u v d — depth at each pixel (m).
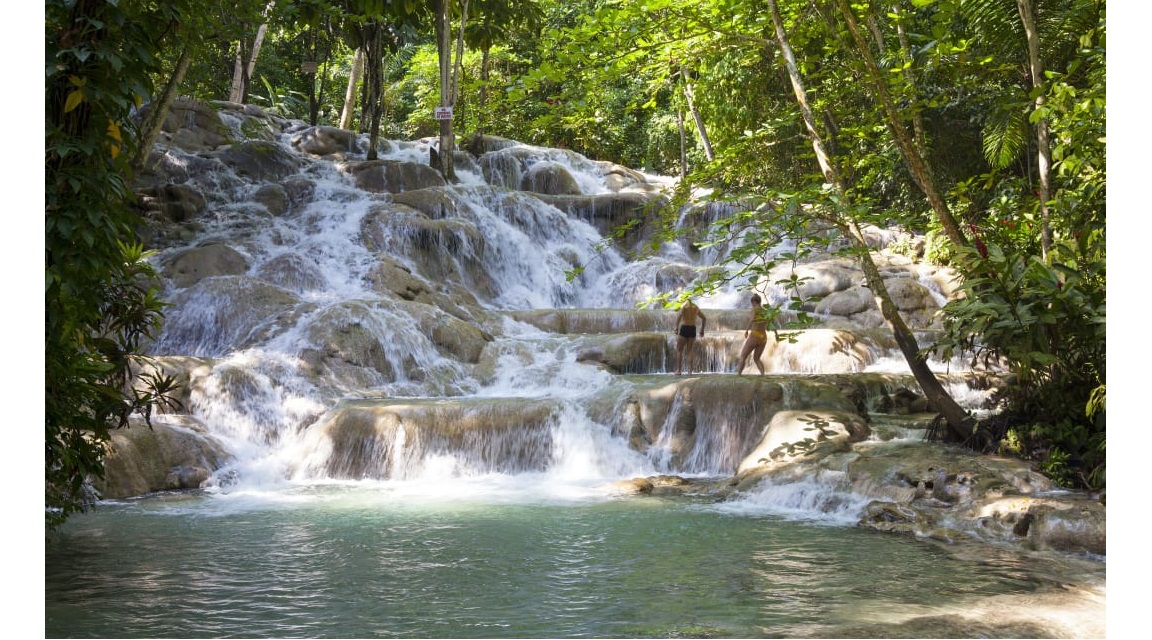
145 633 5.33
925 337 14.91
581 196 22.59
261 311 14.59
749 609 5.80
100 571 6.82
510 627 5.46
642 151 33.34
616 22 10.51
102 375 6.00
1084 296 9.17
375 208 18.89
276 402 12.69
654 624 5.50
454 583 6.48
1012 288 9.45
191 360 12.71
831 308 17.36
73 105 5.27
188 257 15.95
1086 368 9.48
